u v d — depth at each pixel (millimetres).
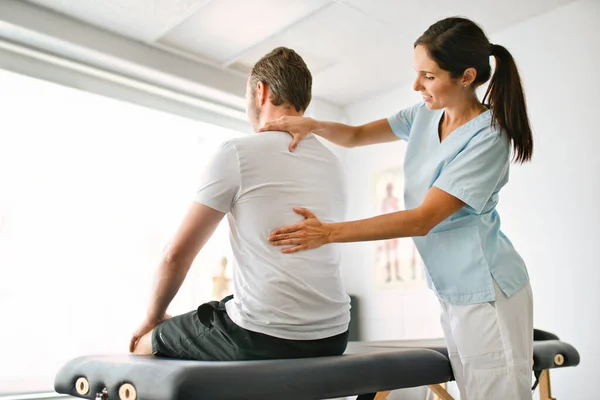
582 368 2607
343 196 1388
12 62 2906
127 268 3256
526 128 1327
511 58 1337
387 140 1747
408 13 2918
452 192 1272
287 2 2795
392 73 3625
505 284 1340
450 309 1418
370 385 1253
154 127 3529
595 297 2596
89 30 2945
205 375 992
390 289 3631
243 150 1217
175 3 2764
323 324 1268
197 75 3389
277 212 1221
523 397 1297
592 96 2715
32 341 2854
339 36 3146
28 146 2963
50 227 2982
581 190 2703
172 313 3416
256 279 1226
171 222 3492
